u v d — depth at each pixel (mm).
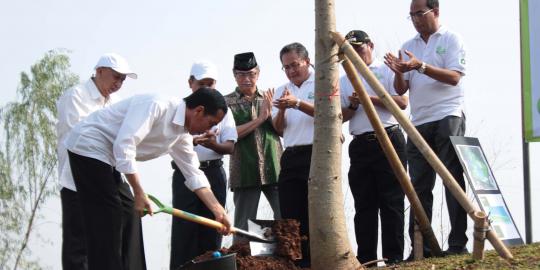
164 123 6027
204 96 6004
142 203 5848
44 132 17688
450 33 7418
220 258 5703
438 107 7312
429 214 7344
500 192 7242
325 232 6105
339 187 6168
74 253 7070
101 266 5938
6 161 17688
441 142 7266
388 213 7230
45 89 17781
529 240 7363
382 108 7359
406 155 7500
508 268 5734
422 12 7414
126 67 7328
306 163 7363
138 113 5891
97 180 5973
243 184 7996
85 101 7250
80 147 5988
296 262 7215
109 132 6023
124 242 6492
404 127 6160
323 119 6156
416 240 6988
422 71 7070
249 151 8008
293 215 7367
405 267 6371
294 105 7215
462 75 7305
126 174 5785
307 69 7730
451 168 7227
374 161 7305
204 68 7855
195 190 6438
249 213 8031
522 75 7480
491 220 6836
